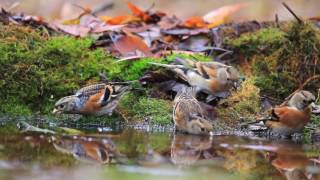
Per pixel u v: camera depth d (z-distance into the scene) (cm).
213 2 2302
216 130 1334
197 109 1325
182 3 2309
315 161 1115
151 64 1453
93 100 1333
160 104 1393
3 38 1460
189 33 1617
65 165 1038
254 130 1341
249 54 1566
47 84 1386
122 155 1113
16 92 1380
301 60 1483
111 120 1355
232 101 1409
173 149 1166
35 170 1002
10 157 1072
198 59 1505
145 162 1073
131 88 1413
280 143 1255
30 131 1270
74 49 1454
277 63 1497
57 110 1336
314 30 1506
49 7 2030
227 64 1553
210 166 1065
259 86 1462
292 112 1296
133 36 1555
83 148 1148
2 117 1361
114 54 1522
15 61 1398
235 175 1017
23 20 1577
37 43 1470
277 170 1055
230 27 1656
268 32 1586
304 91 1312
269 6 2238
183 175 1005
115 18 1688
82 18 1670
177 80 1434
